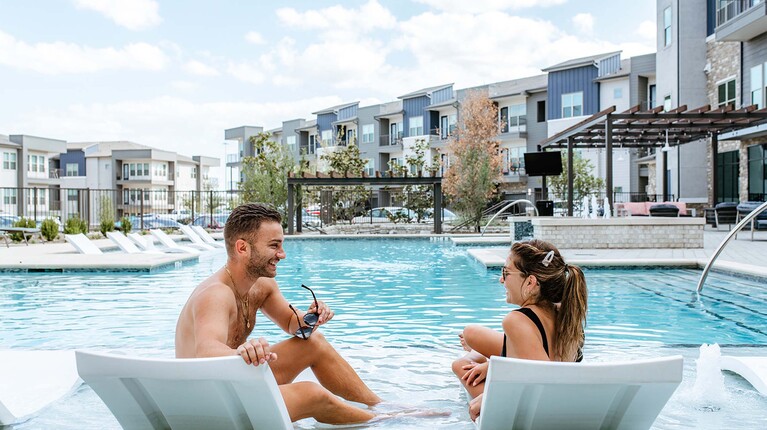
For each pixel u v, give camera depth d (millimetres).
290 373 2674
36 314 6012
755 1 16984
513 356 2426
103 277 9023
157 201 49281
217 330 2154
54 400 2979
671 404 2986
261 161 22641
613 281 8078
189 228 15266
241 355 1885
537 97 33438
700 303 6395
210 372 1897
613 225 12359
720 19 19094
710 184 20906
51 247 14062
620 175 30703
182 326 2352
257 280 2748
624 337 4789
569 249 12180
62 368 3432
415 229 21891
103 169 50062
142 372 1915
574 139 17188
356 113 43719
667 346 4453
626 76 29859
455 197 23500
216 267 10555
